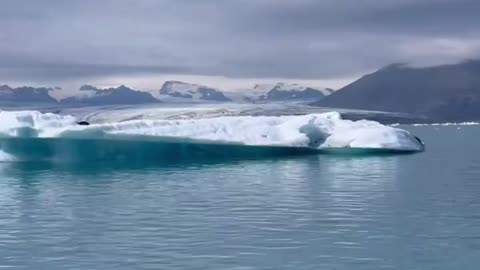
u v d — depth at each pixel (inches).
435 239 603.8
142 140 1566.2
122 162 1550.2
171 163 1515.7
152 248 571.5
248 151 1688.0
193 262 522.3
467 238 607.8
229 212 762.2
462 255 542.9
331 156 1744.6
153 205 823.1
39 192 967.0
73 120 1608.0
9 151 1541.6
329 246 575.5
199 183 1075.3
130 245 583.8
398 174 1236.5
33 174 1250.0
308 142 1712.6
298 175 1214.3
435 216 729.6
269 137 1679.4
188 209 788.0
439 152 2102.6
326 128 1833.2
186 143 1603.1
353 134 1802.4
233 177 1176.8
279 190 976.3
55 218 729.6
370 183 1076.5
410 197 891.4
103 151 1584.6
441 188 1004.6
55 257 542.9
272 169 1344.7
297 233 632.4
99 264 519.2
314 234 627.5
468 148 2438.5
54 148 1549.0
